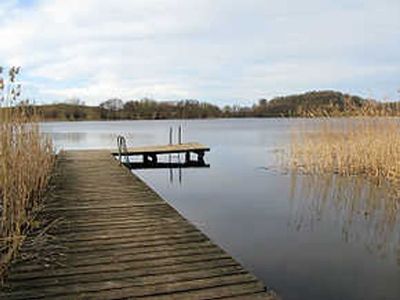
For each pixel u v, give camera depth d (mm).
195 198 9617
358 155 11477
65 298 3166
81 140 28172
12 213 4320
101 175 9000
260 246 6148
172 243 4406
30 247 4242
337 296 4520
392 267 5305
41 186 6730
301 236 6586
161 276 3561
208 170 14211
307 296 4523
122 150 15023
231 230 6969
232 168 14445
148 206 6086
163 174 13555
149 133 37438
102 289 3316
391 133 10742
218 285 3396
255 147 22266
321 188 10211
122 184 7887
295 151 12727
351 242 6270
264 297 3201
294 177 11820
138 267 3752
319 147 12078
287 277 5027
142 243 4402
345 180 10945
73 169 9922
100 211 5773
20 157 5207
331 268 5289
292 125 12914
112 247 4277
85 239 4531
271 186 10703
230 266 3781
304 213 8000
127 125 59844
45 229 4477
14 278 3510
